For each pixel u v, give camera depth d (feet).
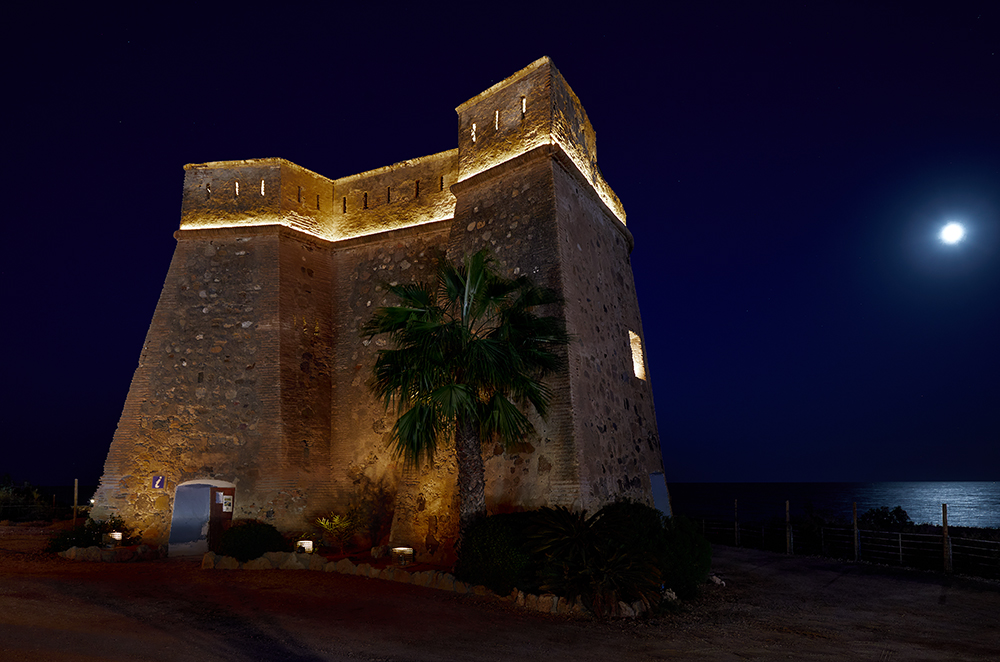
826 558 58.59
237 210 59.82
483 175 52.11
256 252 58.34
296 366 56.13
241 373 54.90
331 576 39.09
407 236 59.57
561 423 41.27
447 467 45.50
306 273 59.93
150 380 54.60
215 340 55.88
